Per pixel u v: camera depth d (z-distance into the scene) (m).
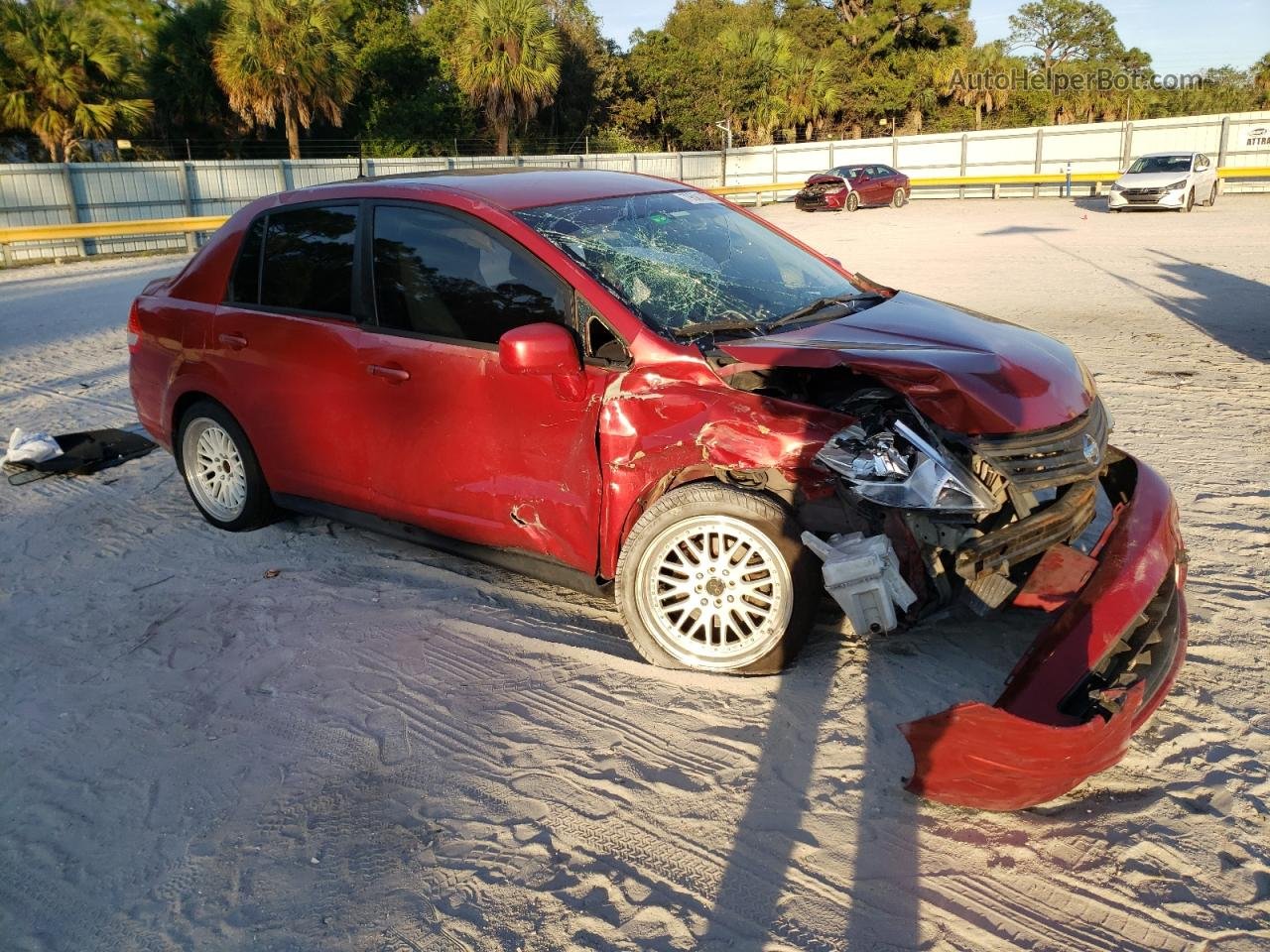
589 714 3.41
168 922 2.61
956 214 27.64
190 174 25.53
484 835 2.86
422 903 2.61
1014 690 2.83
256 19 28.50
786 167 39.59
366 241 4.28
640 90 47.44
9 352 10.82
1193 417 6.58
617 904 2.56
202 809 3.05
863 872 2.63
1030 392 3.35
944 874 2.60
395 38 37.75
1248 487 5.22
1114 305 11.15
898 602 3.17
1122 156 33.56
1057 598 3.16
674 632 3.61
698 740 3.23
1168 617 3.25
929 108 54.97
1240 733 3.13
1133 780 2.94
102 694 3.73
